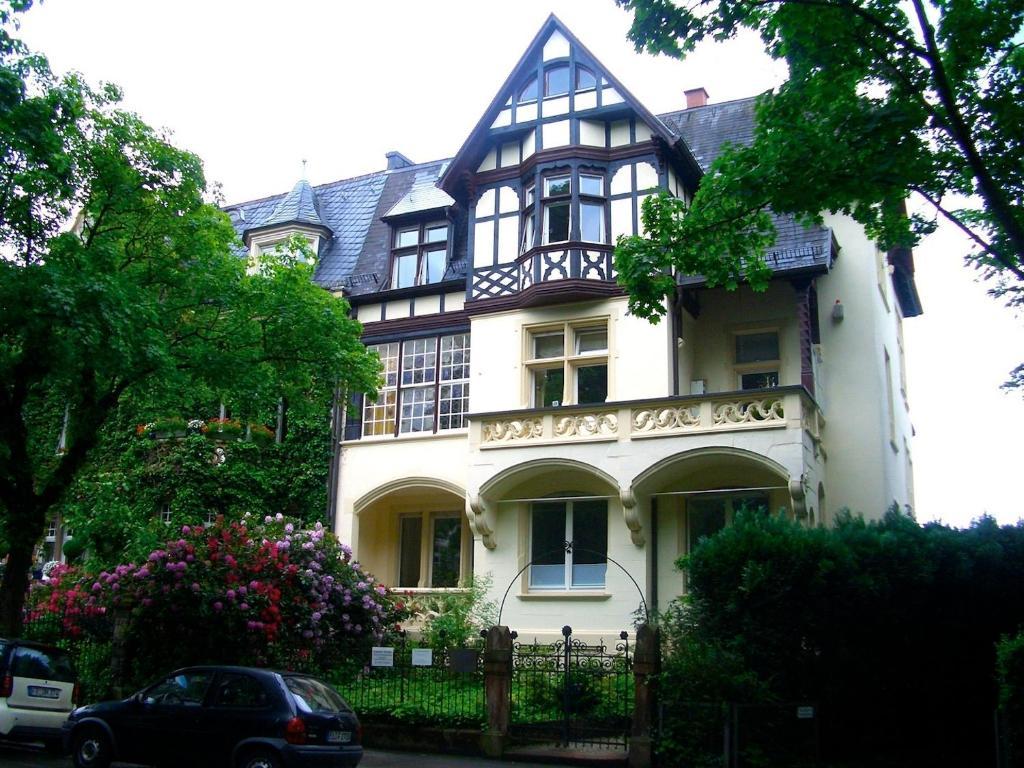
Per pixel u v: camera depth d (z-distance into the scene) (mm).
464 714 12938
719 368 20641
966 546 12539
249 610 13781
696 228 12422
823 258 18500
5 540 14438
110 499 21797
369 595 15406
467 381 21234
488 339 20609
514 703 13148
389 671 14055
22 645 12469
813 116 11672
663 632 12383
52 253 12641
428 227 23062
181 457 22344
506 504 19547
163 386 14867
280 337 15844
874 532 12469
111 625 15266
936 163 11000
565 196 20141
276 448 22766
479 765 11820
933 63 10047
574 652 14422
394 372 22188
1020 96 10672
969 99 10922
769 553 11984
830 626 11977
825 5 10383
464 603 18625
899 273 23688
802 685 11945
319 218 25328
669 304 19156
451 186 21891
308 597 14711
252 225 28047
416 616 19984
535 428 18844
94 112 13992
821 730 11805
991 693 12531
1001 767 9672
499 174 21375
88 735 11055
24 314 11836
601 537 18875
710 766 11070
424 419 21531
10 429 13711
